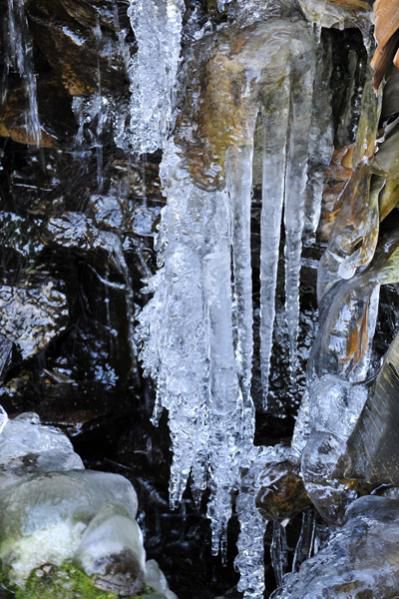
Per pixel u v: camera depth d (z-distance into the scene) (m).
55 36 4.36
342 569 3.32
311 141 3.97
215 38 3.75
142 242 4.79
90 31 4.30
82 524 3.38
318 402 3.99
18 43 4.46
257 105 3.69
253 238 4.60
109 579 3.30
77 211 4.82
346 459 3.75
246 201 3.79
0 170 4.98
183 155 3.87
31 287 4.88
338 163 4.00
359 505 3.59
